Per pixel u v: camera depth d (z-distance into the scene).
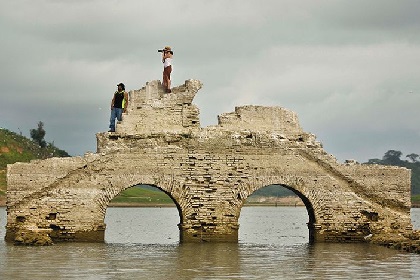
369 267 39.59
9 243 48.34
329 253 46.16
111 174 49.88
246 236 71.31
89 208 49.50
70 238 49.22
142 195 192.00
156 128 51.56
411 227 53.31
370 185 53.16
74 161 49.56
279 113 53.25
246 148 51.72
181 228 50.81
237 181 51.41
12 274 35.66
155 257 42.88
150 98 53.12
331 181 52.72
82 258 41.72
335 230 52.62
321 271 38.03
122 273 36.44
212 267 38.97
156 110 51.72
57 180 49.28
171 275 36.00
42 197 49.00
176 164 50.75
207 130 51.50
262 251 47.12
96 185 49.69
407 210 53.47
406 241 48.84
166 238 65.31
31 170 49.03
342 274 37.06
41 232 48.03
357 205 52.84
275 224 104.81
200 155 51.06
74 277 35.00
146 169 50.31
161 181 50.44
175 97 52.09
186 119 52.06
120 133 50.69
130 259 41.72
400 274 37.12
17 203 48.78
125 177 50.03
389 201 53.34
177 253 45.09
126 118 51.22
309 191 52.41
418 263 41.22
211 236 51.00
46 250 44.94
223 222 51.09
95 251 45.12
